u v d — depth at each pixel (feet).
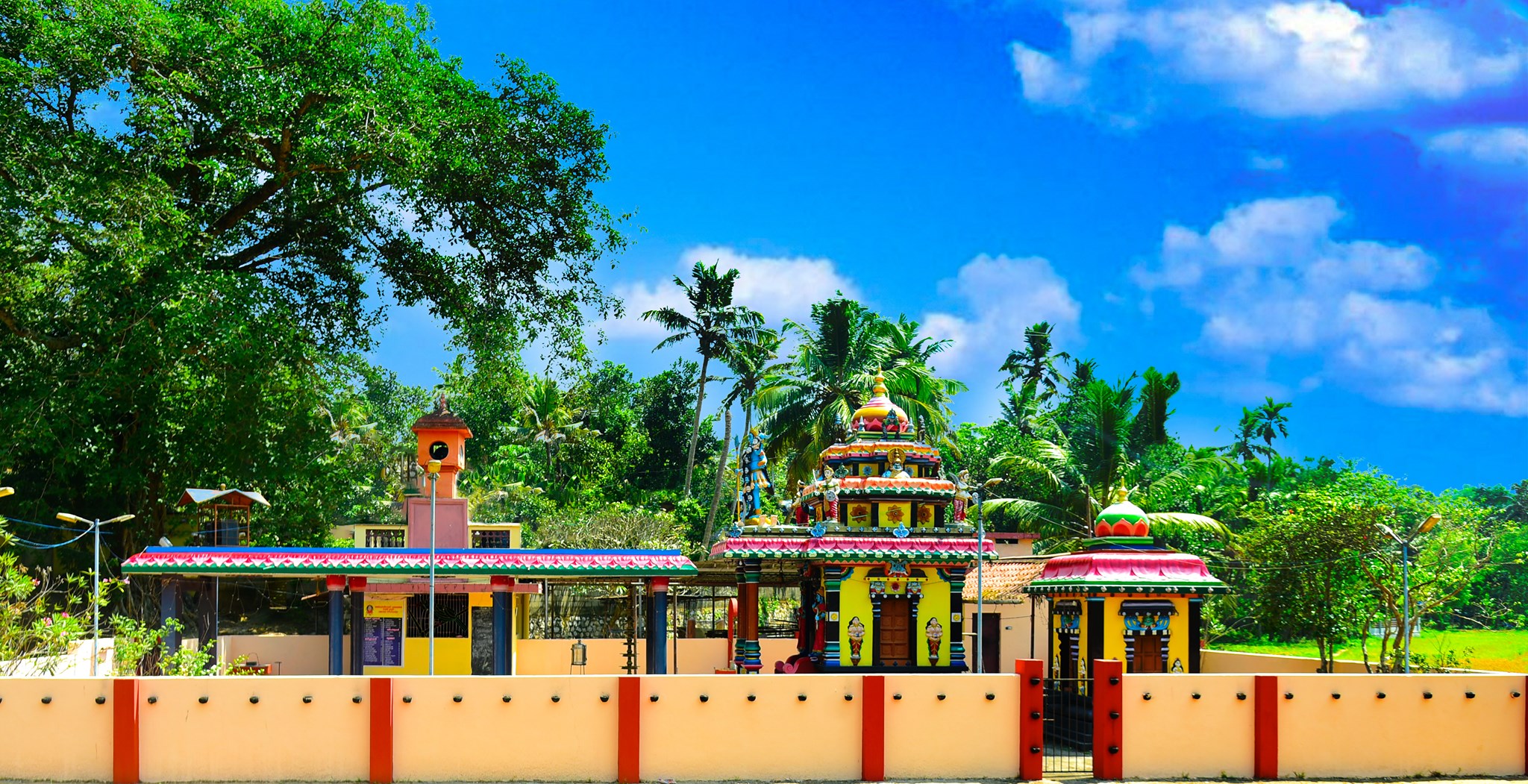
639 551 68.74
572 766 50.78
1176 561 67.51
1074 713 63.00
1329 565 84.74
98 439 91.91
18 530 90.48
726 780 51.24
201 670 65.41
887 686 52.37
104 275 81.66
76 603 82.69
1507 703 55.36
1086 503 122.01
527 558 68.18
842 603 70.03
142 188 82.07
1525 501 218.18
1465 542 88.02
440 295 108.17
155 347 83.41
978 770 52.39
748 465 75.97
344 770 49.85
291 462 95.14
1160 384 123.65
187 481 94.73
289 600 101.76
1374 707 54.39
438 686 50.65
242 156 94.43
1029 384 176.04
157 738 49.24
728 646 90.94
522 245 108.27
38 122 82.38
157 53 83.35
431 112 93.40
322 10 92.53
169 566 64.13
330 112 89.51
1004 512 129.49
